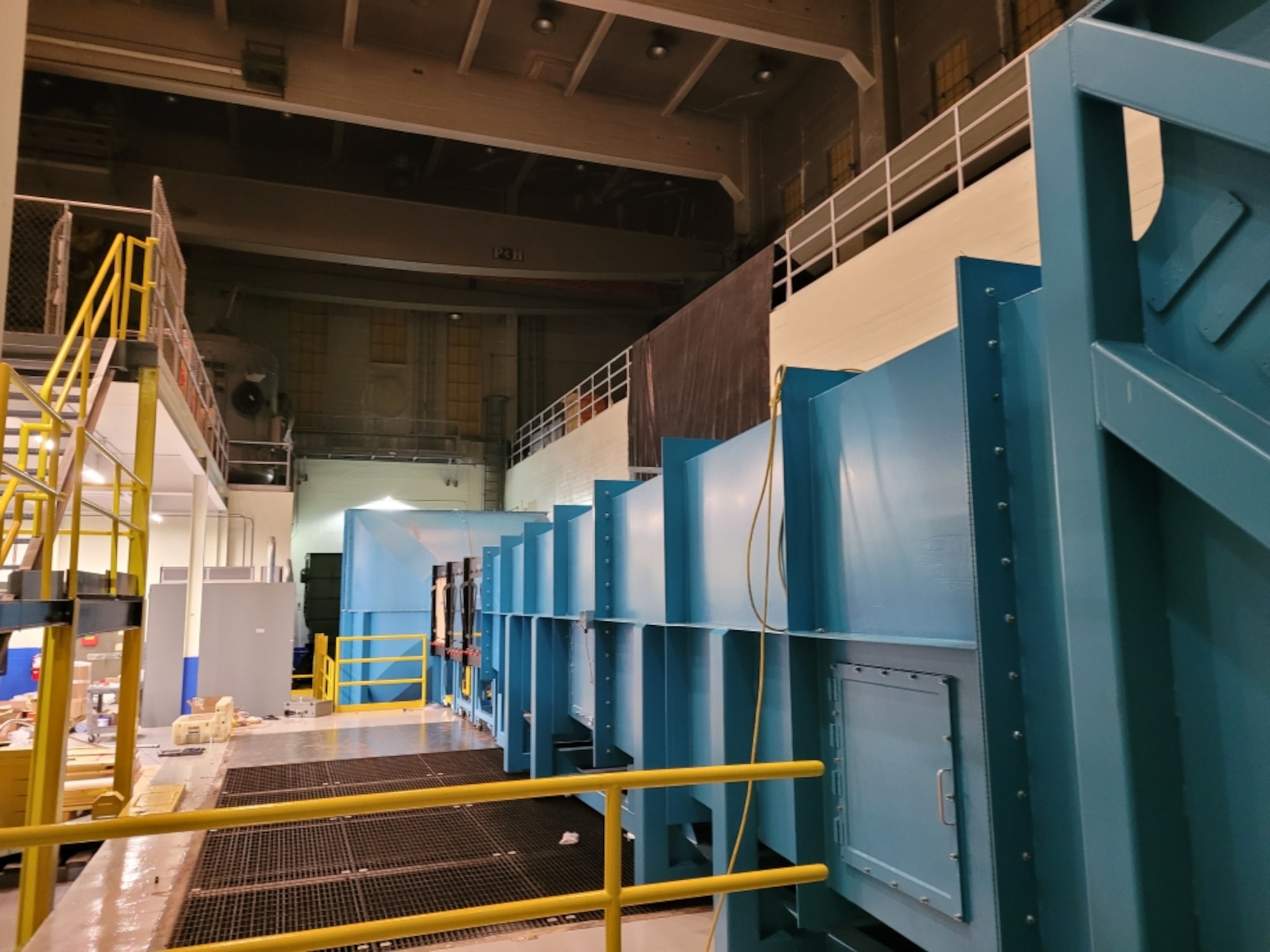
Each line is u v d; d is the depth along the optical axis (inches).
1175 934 71.6
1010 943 95.1
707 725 199.0
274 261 1010.1
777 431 158.7
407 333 1083.3
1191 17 73.3
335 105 732.7
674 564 213.3
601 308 1115.9
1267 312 66.3
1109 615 74.6
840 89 749.3
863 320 382.6
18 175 752.3
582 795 290.0
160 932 189.6
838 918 145.2
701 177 880.9
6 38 102.0
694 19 628.1
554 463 871.7
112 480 519.2
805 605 150.7
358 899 209.8
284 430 926.4
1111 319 77.4
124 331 318.0
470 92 777.6
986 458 102.6
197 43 695.7
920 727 118.0
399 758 391.2
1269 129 60.4
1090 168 78.9
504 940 185.6
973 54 605.0
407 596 649.0
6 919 209.3
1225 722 70.5
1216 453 64.2
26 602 171.3
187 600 502.9
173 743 428.8
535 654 322.7
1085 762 77.1
